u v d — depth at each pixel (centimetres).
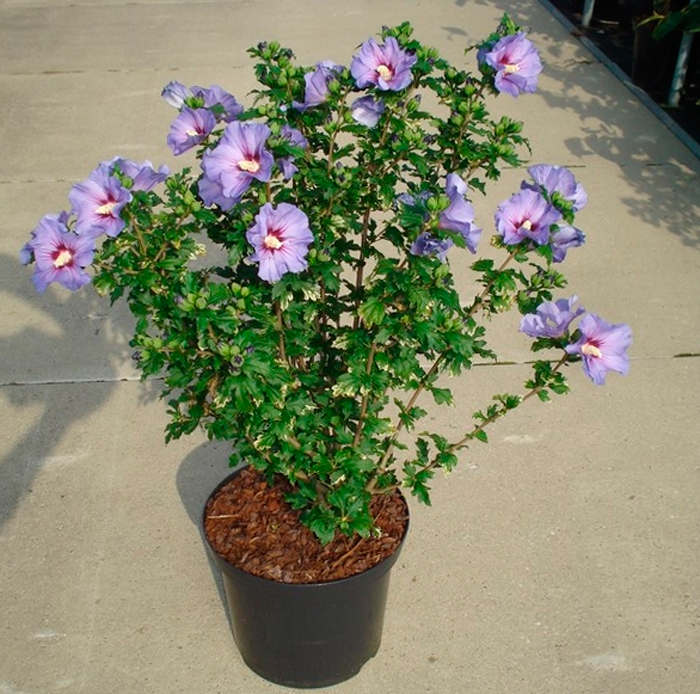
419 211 119
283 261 115
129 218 116
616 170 328
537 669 163
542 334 125
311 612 144
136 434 213
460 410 220
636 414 219
